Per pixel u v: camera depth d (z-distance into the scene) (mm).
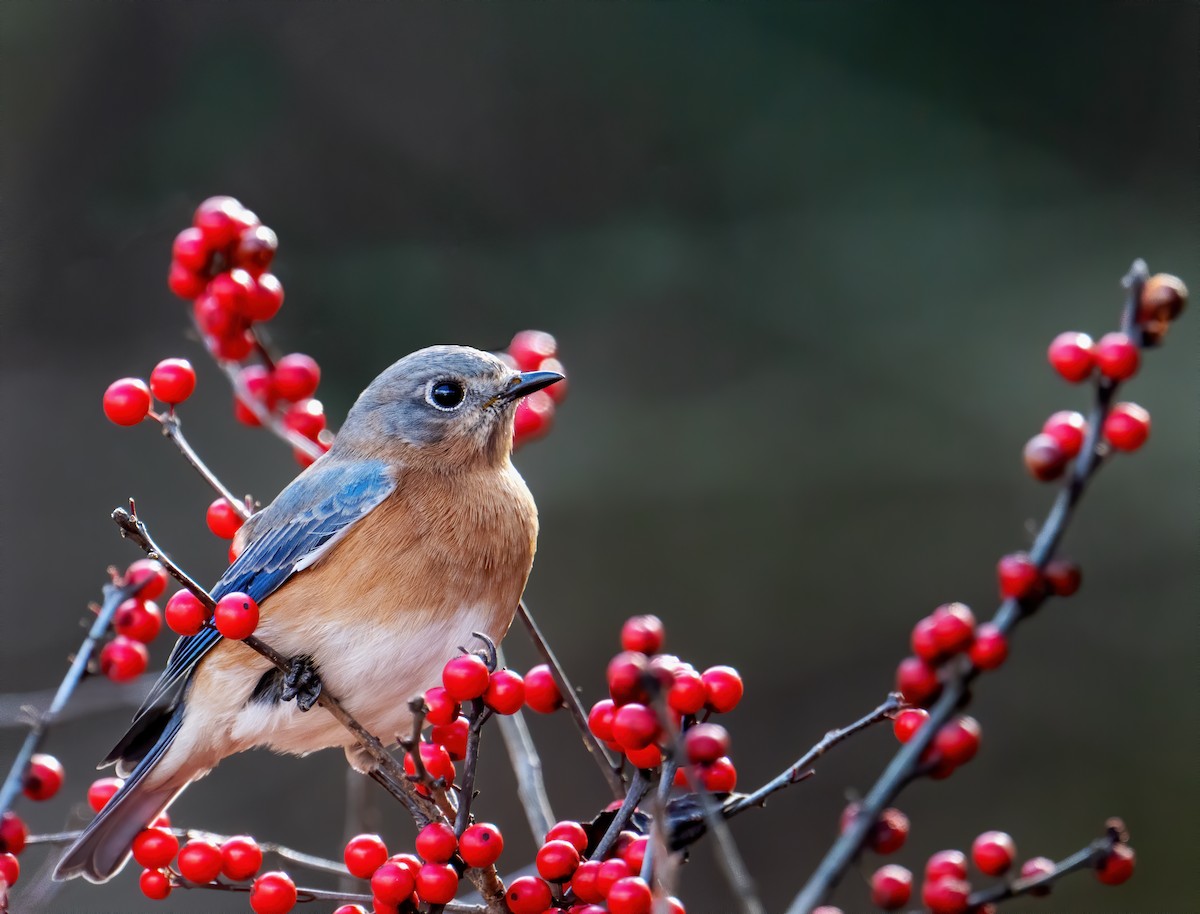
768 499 14406
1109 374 4316
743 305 15594
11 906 5949
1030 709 13172
